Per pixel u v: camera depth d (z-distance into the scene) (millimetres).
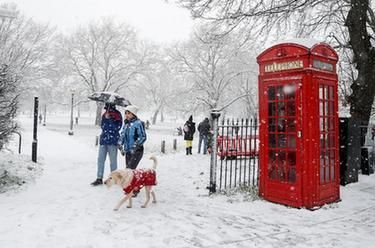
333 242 5441
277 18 12000
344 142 9898
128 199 7473
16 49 26219
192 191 8672
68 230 5496
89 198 7500
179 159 14719
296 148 7387
